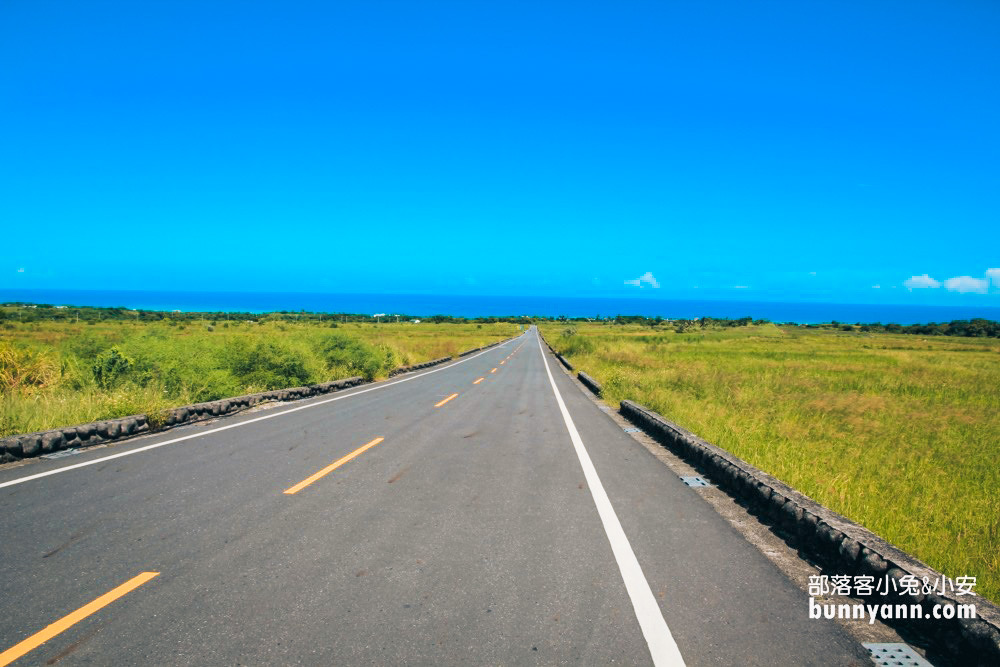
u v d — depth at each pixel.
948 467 8.98
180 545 4.71
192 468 7.37
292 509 5.75
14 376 12.18
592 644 3.31
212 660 3.07
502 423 11.93
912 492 7.36
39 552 4.50
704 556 4.72
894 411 14.69
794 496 5.55
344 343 22.50
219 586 3.96
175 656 3.10
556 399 16.83
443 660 3.11
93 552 4.52
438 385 20.47
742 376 22.44
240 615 3.56
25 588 3.87
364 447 9.04
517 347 56.66
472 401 15.80
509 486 6.85
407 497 6.28
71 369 12.87
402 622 3.52
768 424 12.12
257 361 17.33
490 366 31.50
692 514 5.86
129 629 3.37
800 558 4.73
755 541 5.12
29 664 3.00
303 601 3.77
